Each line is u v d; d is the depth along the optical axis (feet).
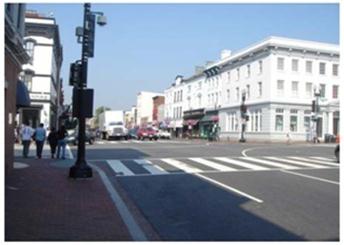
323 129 166.71
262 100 164.66
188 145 120.06
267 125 160.97
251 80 174.09
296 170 55.06
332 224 26.03
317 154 84.12
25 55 49.67
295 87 164.45
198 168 56.49
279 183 42.98
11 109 45.21
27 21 146.82
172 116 269.23
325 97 168.55
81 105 43.70
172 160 67.51
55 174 46.50
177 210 30.01
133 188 39.75
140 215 28.53
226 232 24.13
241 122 179.32
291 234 23.76
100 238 22.06
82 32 43.91
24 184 38.34
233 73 189.57
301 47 163.43
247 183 42.93
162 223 26.25
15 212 27.12
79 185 39.14
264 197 34.96
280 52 161.79
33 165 55.36
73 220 25.64
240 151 91.61
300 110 164.04
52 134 68.49
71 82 43.91
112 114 179.22
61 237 21.95
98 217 26.66
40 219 25.58
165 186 40.96
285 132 161.38
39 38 149.38
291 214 28.73
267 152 89.30
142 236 22.76
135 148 101.86
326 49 167.84
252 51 171.22
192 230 24.57
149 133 187.93
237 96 185.88
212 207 31.04
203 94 222.28
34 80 149.07
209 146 114.52
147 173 51.08
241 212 29.30
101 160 67.51
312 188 39.75
